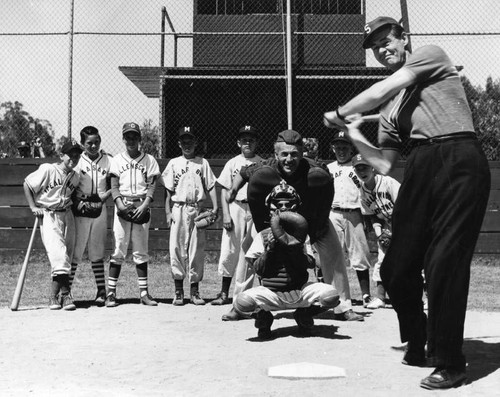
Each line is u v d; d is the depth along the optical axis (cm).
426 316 436
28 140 1257
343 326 571
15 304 689
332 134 1345
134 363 438
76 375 409
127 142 730
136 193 727
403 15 1127
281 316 620
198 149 1367
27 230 1154
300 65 1380
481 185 367
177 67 1303
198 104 1372
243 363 432
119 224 721
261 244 530
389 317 624
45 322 605
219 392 364
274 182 532
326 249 590
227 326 578
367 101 379
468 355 452
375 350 470
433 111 378
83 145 738
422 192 380
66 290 695
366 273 745
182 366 428
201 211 738
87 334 543
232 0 1416
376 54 425
